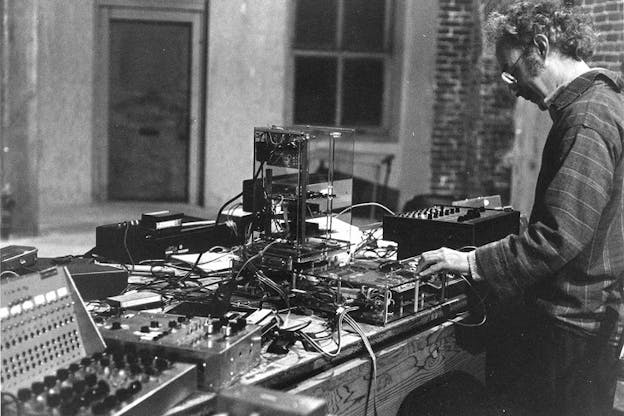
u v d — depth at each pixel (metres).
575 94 1.94
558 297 2.01
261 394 1.35
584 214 1.84
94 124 8.60
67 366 1.46
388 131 8.60
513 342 2.18
